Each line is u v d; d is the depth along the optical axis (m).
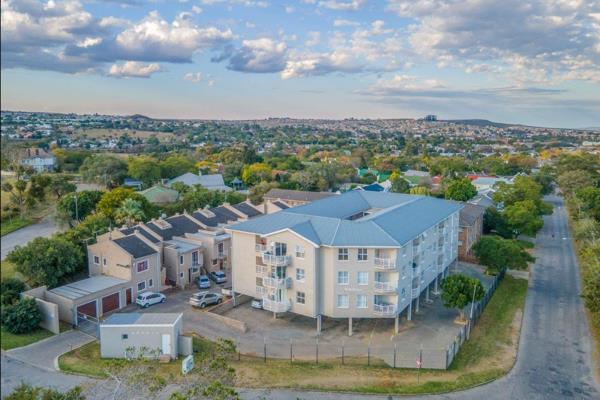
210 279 68.94
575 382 41.47
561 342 49.50
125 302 58.91
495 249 67.12
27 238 89.19
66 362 43.94
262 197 115.75
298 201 111.00
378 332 52.19
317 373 42.41
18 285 54.97
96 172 140.25
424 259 58.56
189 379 31.48
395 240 49.88
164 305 59.12
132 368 30.81
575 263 77.94
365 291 50.38
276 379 41.03
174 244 67.81
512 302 61.19
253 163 193.12
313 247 50.00
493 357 46.12
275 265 51.50
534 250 85.56
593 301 49.81
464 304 52.50
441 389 39.94
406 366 44.31
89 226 74.31
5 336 49.16
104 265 61.81
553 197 124.06
